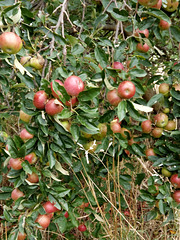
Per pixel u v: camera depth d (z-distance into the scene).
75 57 1.54
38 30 1.51
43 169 1.45
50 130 1.37
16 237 1.39
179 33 1.69
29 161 1.40
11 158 1.39
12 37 1.32
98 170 1.89
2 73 1.57
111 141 1.80
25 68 1.50
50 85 1.30
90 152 1.66
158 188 1.75
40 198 1.44
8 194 1.57
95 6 2.03
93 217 1.86
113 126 1.69
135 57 1.44
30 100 1.45
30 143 1.38
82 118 1.29
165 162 1.73
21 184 1.45
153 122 1.78
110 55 1.51
